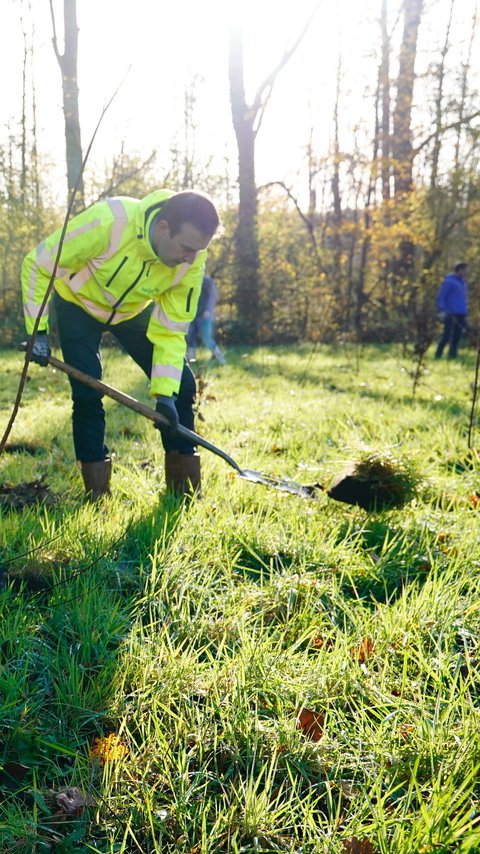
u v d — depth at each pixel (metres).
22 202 15.04
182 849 1.71
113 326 3.83
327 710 2.15
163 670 2.26
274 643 2.54
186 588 2.79
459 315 13.32
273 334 18.00
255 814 1.76
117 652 2.36
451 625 2.65
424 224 17.05
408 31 19.12
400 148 19.86
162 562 2.92
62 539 3.03
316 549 3.24
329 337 18.06
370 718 2.21
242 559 3.22
